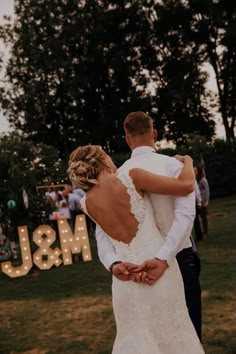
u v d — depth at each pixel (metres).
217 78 38.25
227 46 34.94
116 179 3.10
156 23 36.62
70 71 36.41
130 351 2.94
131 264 2.98
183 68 36.47
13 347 5.86
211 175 29.17
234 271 8.88
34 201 11.94
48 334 6.26
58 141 37.56
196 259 4.16
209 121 37.62
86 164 3.15
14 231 12.15
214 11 34.47
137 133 3.32
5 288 9.74
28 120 36.75
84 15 36.88
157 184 2.99
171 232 2.96
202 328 5.81
